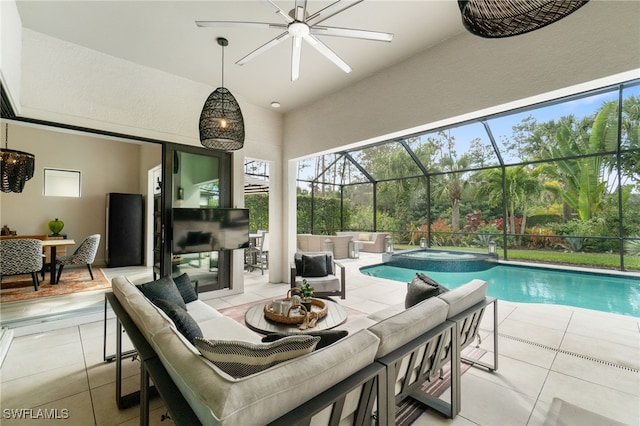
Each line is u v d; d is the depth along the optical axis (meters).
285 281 5.45
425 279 2.65
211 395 0.86
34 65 3.00
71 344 2.82
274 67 3.76
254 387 0.90
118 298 2.08
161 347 1.24
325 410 1.09
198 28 2.96
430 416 1.82
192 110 4.16
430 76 3.28
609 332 3.09
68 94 3.20
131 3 2.61
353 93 4.17
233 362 1.14
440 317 1.73
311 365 1.05
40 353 2.64
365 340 1.25
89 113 3.33
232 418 0.81
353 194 10.98
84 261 5.29
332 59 2.46
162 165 3.97
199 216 4.11
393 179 9.63
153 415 1.83
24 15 2.75
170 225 4.02
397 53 3.40
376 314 2.58
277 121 5.38
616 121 6.22
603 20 2.24
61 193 6.50
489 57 2.84
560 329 3.18
